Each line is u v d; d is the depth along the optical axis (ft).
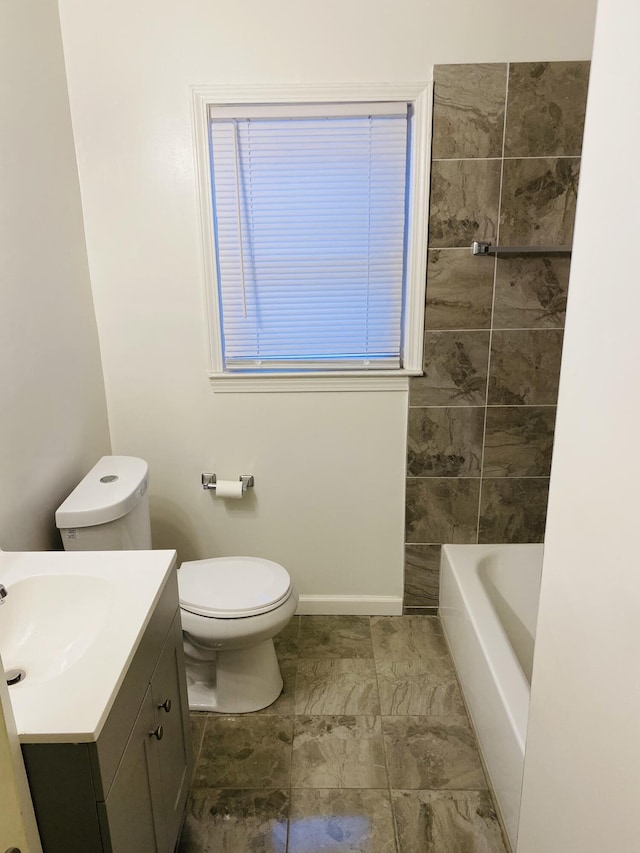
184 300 7.24
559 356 7.38
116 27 6.41
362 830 5.29
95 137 6.72
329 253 7.22
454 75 6.47
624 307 2.57
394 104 6.63
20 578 4.36
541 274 7.08
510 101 6.54
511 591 7.82
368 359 7.63
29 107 5.69
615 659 2.69
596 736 2.90
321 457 7.82
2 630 4.17
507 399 7.54
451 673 7.26
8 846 2.79
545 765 3.64
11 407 5.19
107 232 7.00
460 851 5.10
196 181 6.84
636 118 2.46
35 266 5.73
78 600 4.38
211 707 6.66
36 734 3.02
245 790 5.69
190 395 7.58
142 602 4.08
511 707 5.20
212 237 7.03
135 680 3.76
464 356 7.38
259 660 6.62
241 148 6.86
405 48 6.44
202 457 7.83
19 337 5.37
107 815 3.25
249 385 7.51
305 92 6.56
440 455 7.76
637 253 2.46
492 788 5.61
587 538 2.96
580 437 3.01
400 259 7.23
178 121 6.68
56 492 6.11
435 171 6.74
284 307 7.43
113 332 7.34
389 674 7.24
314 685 7.06
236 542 8.19
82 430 6.82
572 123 6.60
